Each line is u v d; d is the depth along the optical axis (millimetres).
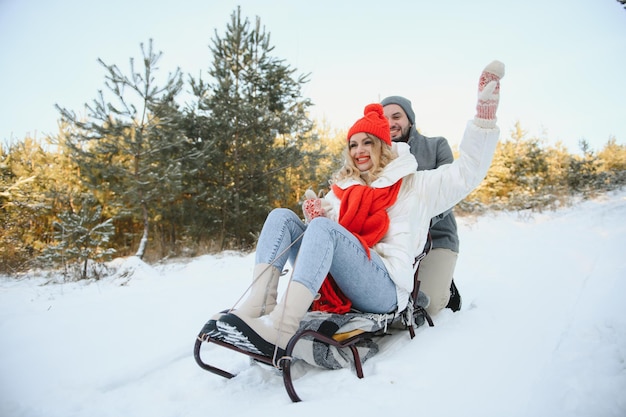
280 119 9359
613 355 1662
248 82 9484
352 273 1842
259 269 1841
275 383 1817
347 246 1812
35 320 2957
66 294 4617
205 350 2359
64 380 1919
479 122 1873
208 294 3770
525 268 3842
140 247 7879
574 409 1344
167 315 3035
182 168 8516
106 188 7973
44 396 1771
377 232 1983
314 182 10695
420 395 1534
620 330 1873
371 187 2131
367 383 1672
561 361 1703
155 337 2529
